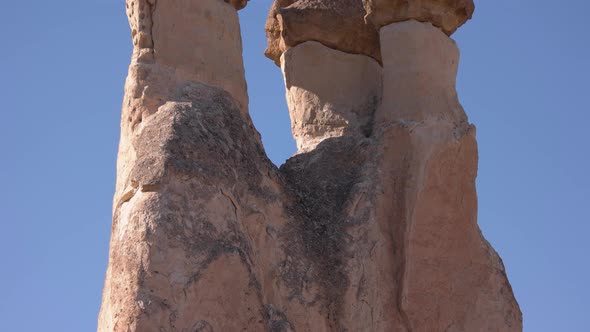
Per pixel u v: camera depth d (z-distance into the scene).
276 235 15.94
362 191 16.92
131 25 16.28
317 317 15.88
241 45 17.00
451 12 18.06
